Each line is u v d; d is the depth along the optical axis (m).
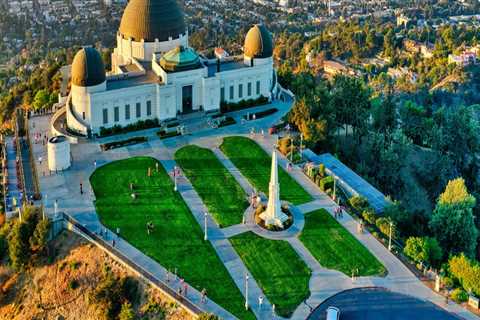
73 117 190.88
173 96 196.50
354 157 196.38
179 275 134.62
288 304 127.00
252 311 125.25
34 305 139.62
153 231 148.62
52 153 170.38
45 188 164.50
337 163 181.50
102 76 188.00
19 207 157.75
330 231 149.38
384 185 191.12
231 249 143.12
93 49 187.25
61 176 170.25
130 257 139.50
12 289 145.62
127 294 132.62
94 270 139.75
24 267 146.88
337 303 127.12
